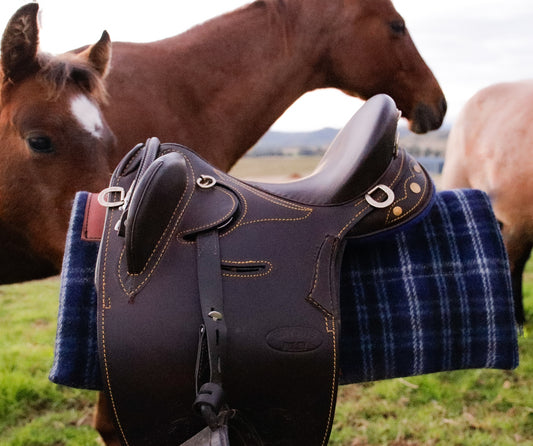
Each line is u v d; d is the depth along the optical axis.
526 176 3.11
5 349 3.12
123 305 0.84
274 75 2.34
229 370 0.82
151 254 0.87
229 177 1.02
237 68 2.25
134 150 1.02
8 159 1.54
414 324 0.97
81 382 0.91
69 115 1.53
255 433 0.86
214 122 2.23
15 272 1.73
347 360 0.96
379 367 0.96
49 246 1.56
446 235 1.04
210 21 2.26
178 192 0.87
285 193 0.99
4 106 1.56
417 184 1.01
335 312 0.86
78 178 1.53
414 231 1.04
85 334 0.92
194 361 0.82
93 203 1.03
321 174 1.08
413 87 2.55
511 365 0.98
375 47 2.45
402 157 1.04
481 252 1.02
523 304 3.52
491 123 3.43
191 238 0.90
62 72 1.54
